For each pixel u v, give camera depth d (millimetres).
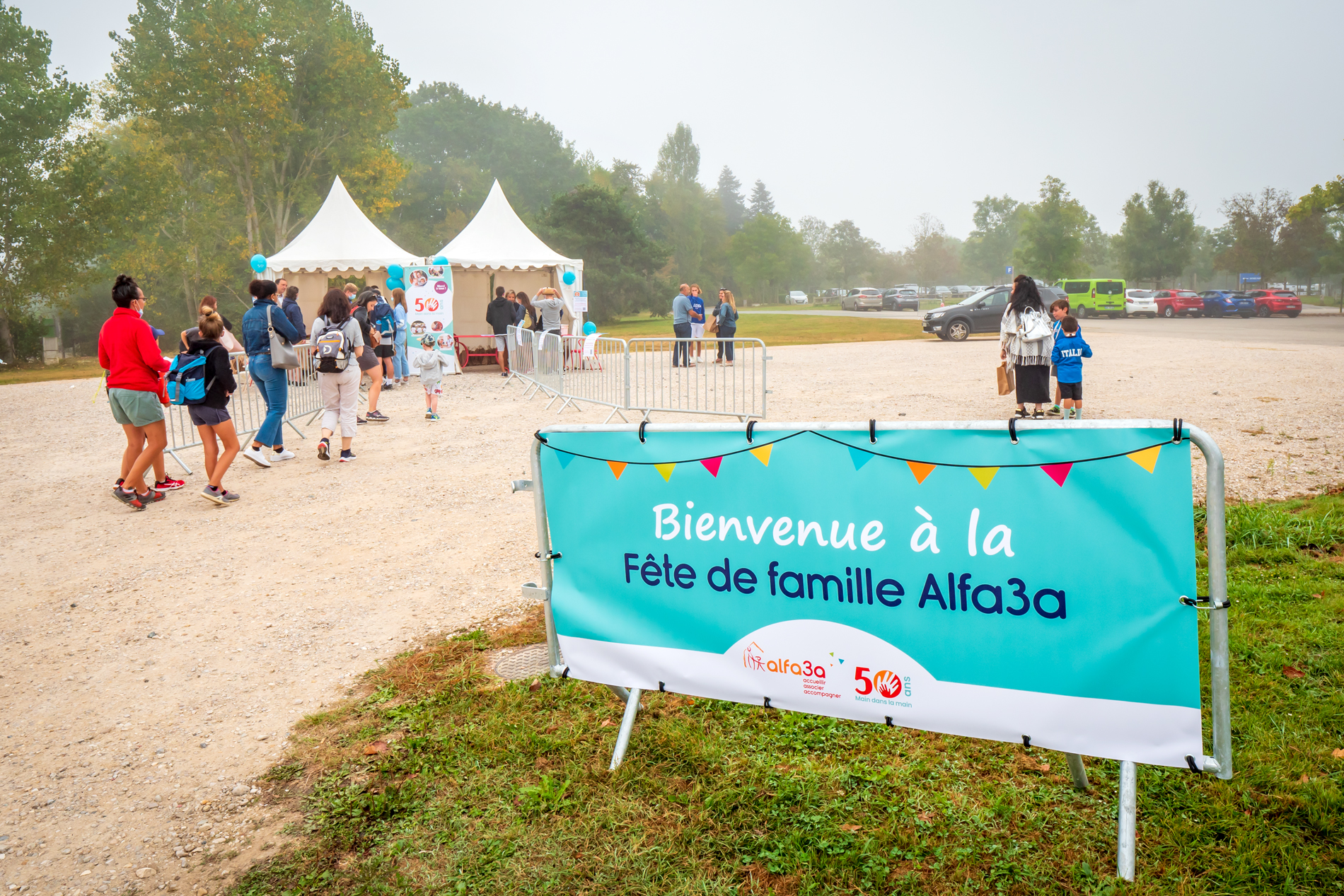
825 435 2854
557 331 18906
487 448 9984
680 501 3104
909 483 2736
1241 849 2543
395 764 3361
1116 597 2490
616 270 54906
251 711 3986
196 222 46750
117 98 42781
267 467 9273
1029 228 61125
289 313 13133
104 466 9969
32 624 5168
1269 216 67375
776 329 35688
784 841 2727
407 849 2848
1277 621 4031
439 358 12102
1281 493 6305
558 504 3330
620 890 2574
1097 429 2479
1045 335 9672
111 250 44906
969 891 2471
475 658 4383
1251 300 45781
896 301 65375
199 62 40906
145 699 4152
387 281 18250
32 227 35188
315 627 4984
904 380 15102
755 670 3021
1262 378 13500
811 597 2916
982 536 2645
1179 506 2398
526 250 22312
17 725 3938
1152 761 2473
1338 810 2688
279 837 3004
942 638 2727
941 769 3096
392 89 47938
